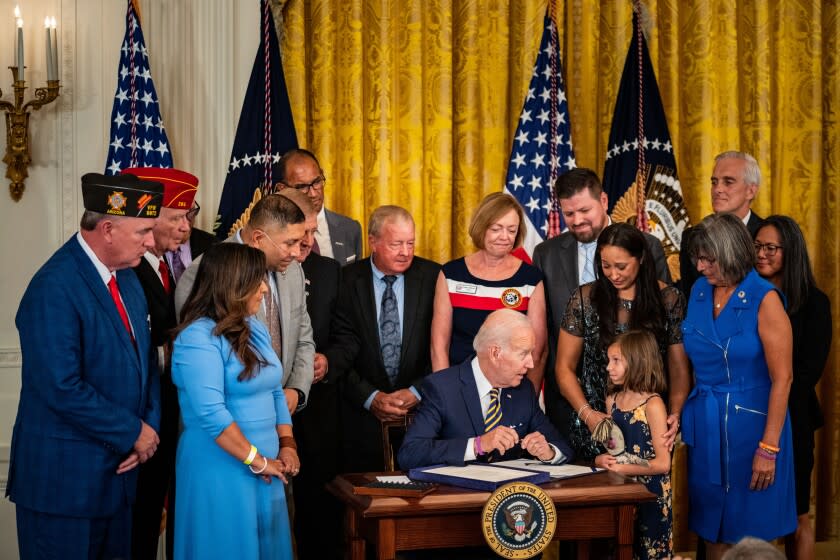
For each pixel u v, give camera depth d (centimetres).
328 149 534
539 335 426
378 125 543
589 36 559
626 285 384
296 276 398
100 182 333
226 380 323
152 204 339
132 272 360
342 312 442
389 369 442
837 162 570
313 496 431
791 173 570
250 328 336
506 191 528
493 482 312
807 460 430
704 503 384
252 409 328
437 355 429
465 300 429
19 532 339
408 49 544
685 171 564
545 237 529
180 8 509
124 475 340
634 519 349
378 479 331
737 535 377
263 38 504
